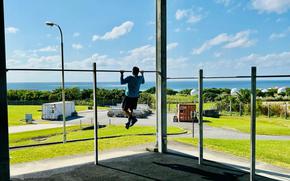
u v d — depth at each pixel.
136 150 7.56
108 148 8.02
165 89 7.18
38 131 19.75
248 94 31.16
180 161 6.43
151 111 33.97
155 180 5.19
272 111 27.91
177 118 25.67
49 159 6.79
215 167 5.99
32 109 41.16
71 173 5.60
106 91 45.78
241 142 10.66
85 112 36.88
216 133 17.02
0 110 4.51
